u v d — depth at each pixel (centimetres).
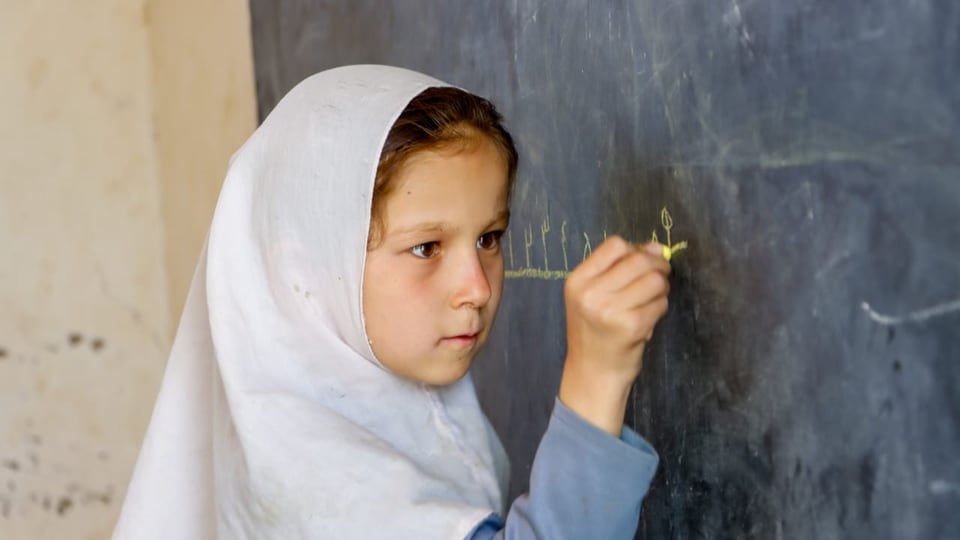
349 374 103
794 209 93
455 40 150
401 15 164
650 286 87
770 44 94
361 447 96
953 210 78
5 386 238
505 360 143
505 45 137
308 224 101
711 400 105
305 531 95
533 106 131
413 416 106
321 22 188
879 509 88
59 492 244
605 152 117
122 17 248
